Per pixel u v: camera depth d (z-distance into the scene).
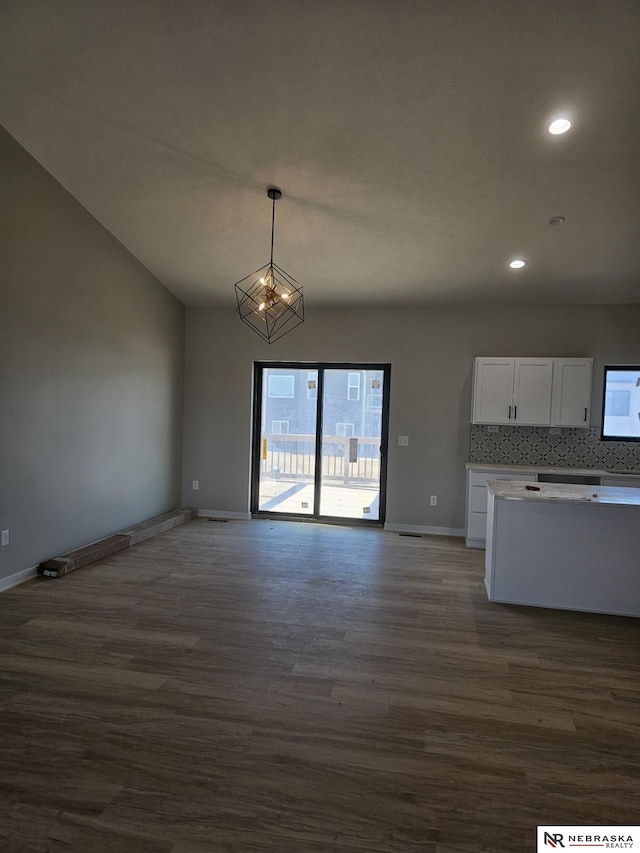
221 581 3.98
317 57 2.73
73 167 3.81
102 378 4.68
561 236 4.16
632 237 4.11
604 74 2.65
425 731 2.20
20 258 3.67
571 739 2.17
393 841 1.62
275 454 6.20
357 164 3.49
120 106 3.19
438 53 2.64
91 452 4.56
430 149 3.30
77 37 2.76
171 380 5.93
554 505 3.59
